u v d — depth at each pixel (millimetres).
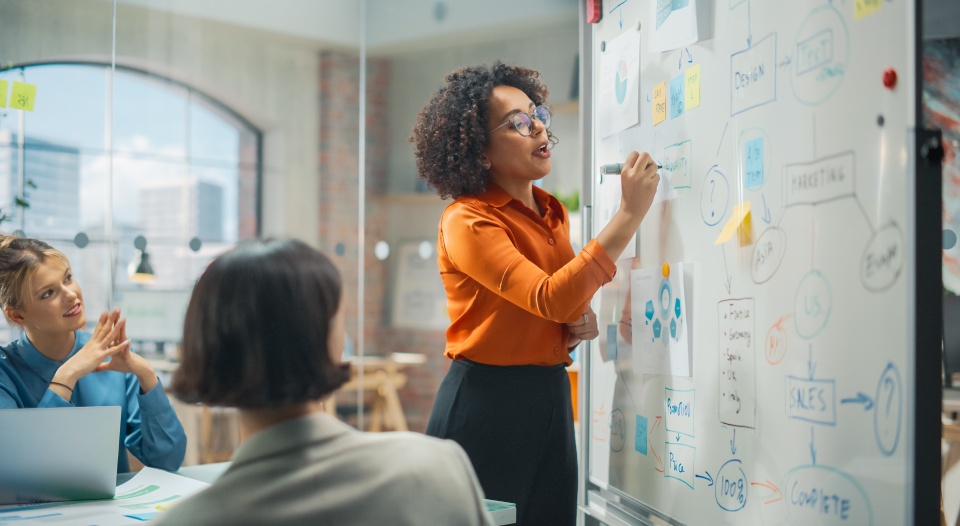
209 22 5840
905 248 1082
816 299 1253
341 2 6340
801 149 1285
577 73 5844
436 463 935
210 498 852
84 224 5180
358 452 905
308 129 6340
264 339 876
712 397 1540
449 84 1916
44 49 4938
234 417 5402
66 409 1562
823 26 1237
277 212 6258
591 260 1634
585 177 2156
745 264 1435
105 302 5336
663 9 1710
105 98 5266
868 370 1150
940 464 1083
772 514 1359
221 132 6078
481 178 1836
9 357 2088
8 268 1999
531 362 1789
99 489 1587
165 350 5684
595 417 2104
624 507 1930
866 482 1155
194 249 5895
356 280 6477
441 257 1871
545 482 1820
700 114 1585
